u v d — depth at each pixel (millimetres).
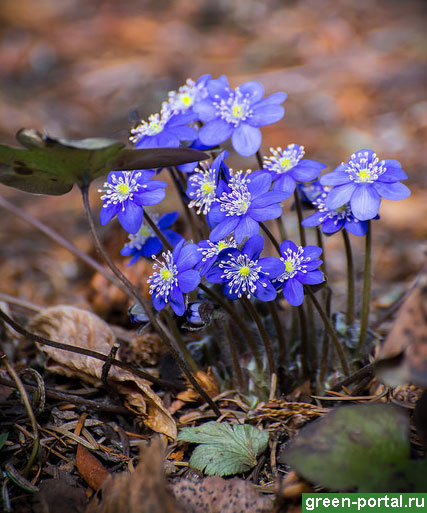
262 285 500
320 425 493
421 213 740
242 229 498
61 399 539
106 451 526
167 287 506
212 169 512
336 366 542
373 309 618
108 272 619
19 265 688
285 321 575
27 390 546
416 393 534
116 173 512
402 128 943
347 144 916
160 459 480
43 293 656
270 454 522
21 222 779
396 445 488
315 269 502
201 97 530
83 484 515
